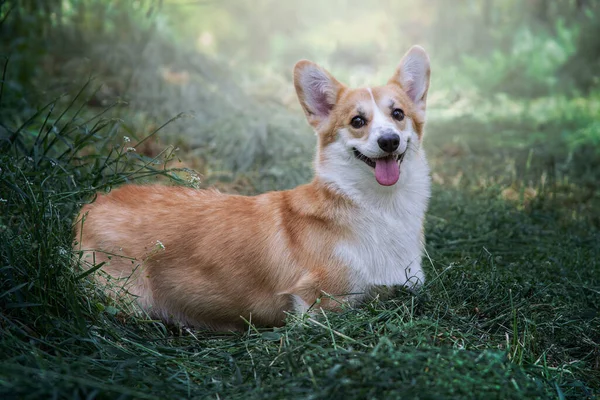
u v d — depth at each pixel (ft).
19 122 20.65
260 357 10.97
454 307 13.14
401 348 10.53
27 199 12.75
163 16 37.78
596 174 24.40
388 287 13.26
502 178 23.43
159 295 13.75
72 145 15.79
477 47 46.42
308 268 13.01
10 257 11.49
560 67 40.68
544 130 30.91
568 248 17.30
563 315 13.19
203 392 10.07
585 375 11.57
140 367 10.54
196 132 24.84
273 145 23.90
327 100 14.21
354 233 13.09
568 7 45.73
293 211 13.55
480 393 9.45
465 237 18.28
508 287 13.85
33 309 11.21
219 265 13.46
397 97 13.87
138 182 17.12
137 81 28.25
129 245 13.62
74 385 9.29
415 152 13.98
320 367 9.95
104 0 31.99
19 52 25.41
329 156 13.66
